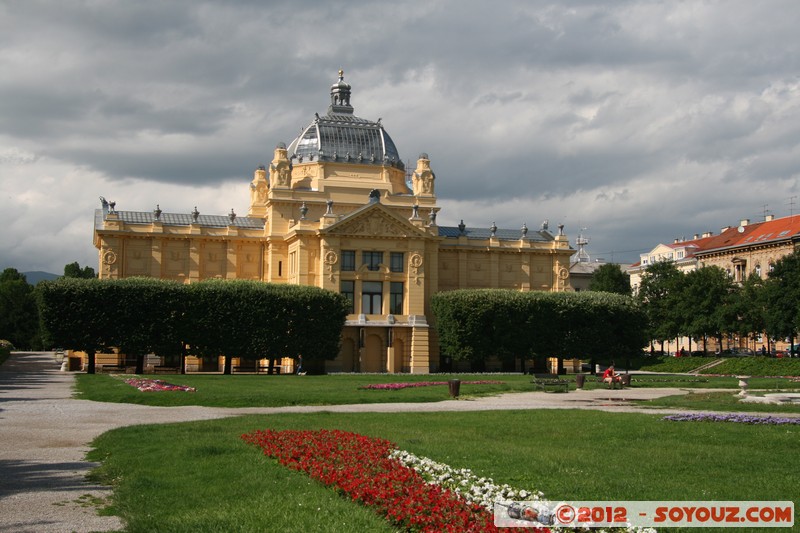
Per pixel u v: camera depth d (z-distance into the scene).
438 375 111.44
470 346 123.50
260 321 112.56
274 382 89.44
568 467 31.19
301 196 141.12
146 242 135.50
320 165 144.00
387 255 135.38
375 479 26.31
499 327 123.06
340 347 120.75
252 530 21.38
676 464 32.06
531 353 123.31
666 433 41.03
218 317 111.25
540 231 163.12
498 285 150.25
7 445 38.66
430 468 29.09
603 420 47.19
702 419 47.09
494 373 122.31
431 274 141.00
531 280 152.25
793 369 114.69
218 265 139.25
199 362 129.25
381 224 135.00
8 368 128.12
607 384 89.19
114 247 133.62
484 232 158.38
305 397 66.31
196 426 43.22
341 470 28.09
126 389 71.38
